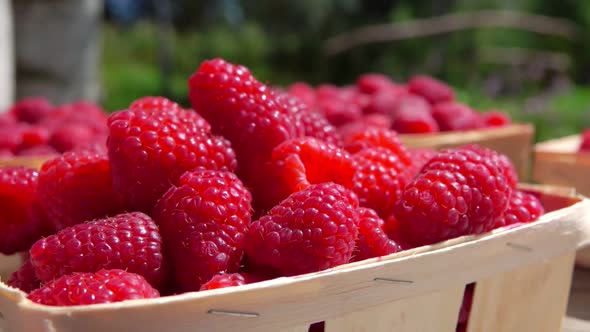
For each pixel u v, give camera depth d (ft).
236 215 0.72
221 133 0.80
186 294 0.62
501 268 0.77
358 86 1.96
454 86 4.32
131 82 4.60
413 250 0.71
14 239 0.83
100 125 1.45
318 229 0.69
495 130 1.41
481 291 0.76
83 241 0.69
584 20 4.42
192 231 0.71
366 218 0.75
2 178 0.83
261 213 0.78
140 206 0.74
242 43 5.10
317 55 5.03
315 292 0.66
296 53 5.08
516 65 4.31
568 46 4.41
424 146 1.32
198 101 0.81
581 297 1.02
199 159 0.75
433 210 0.75
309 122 0.87
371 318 0.69
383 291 0.69
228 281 0.68
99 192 0.77
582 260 1.09
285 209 0.70
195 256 0.70
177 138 0.74
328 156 0.78
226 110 0.80
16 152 1.32
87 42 2.99
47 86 2.89
